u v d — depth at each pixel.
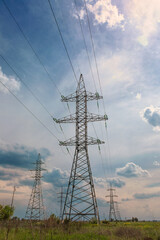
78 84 43.97
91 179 34.34
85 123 39.44
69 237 14.67
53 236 12.91
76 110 41.38
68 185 34.34
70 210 31.55
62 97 42.88
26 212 50.88
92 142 37.41
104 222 49.59
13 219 8.73
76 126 39.88
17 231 11.66
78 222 27.34
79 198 32.38
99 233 18.16
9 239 9.77
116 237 17.39
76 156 37.06
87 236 16.39
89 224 29.42
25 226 13.02
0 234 10.02
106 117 39.00
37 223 13.23
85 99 41.59
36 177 66.12
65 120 40.50
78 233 17.77
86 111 40.56
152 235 19.55
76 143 38.22
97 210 31.28
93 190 33.44
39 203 56.44
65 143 38.38
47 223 12.41
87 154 36.81
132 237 17.69
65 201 32.78
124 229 20.20
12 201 6.98
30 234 11.55
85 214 31.00
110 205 83.81
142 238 17.38
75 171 35.44
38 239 10.93
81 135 38.72
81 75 44.47
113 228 23.73
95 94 41.56
